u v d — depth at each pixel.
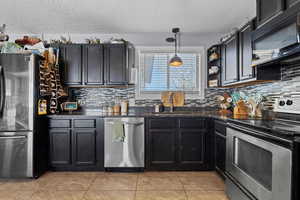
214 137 2.82
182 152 2.87
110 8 2.47
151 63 3.66
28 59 2.57
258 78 2.17
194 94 3.62
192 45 3.62
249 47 2.28
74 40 3.49
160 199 2.09
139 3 2.35
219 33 3.35
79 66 3.23
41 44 2.94
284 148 1.23
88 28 3.15
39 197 2.14
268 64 2.02
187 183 2.47
